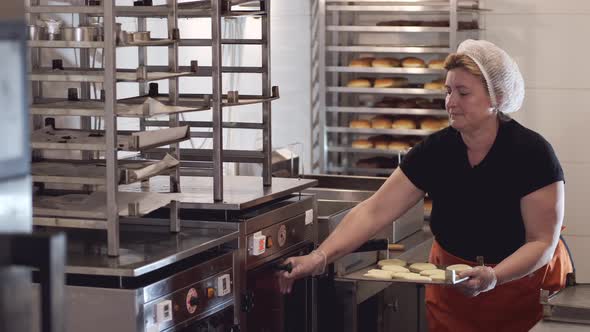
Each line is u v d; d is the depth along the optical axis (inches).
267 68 133.5
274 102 230.7
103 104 103.7
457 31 209.6
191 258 108.4
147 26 154.4
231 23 189.6
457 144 108.5
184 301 99.9
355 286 134.6
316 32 225.3
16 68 36.5
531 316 111.9
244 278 115.9
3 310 33.7
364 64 217.6
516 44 215.9
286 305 129.4
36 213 99.6
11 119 36.3
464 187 108.3
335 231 113.5
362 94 228.2
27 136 37.8
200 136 129.6
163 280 95.3
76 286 91.9
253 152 136.6
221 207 114.9
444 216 112.2
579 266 216.4
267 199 124.4
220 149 117.0
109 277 94.6
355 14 224.8
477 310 112.9
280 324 128.1
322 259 110.1
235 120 194.4
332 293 136.3
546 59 214.5
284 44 228.4
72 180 96.8
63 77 96.8
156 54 156.7
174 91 116.3
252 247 117.6
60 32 104.7
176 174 119.8
